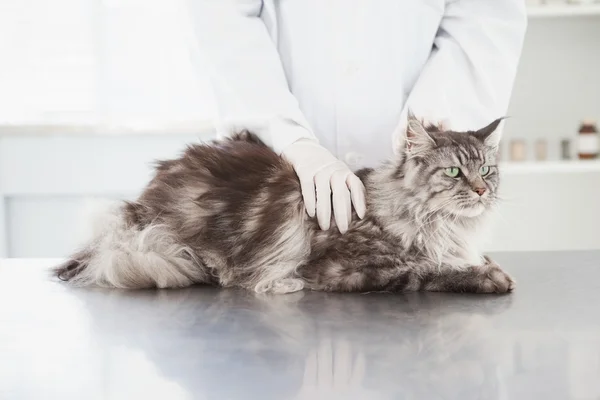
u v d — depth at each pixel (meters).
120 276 1.61
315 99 1.95
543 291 1.49
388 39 1.91
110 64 3.75
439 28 2.08
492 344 1.04
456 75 1.96
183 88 3.79
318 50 1.93
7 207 3.60
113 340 1.10
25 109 3.73
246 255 1.64
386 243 1.57
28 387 0.86
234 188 1.71
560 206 3.47
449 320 1.21
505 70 1.99
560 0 3.29
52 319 1.26
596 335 1.08
